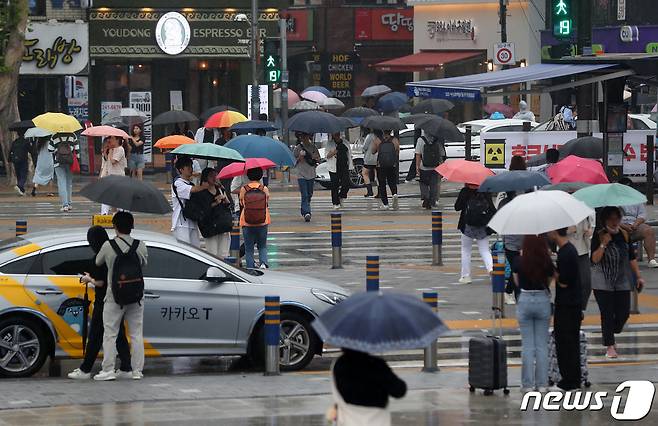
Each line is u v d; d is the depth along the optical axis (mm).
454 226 83188
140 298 39094
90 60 134875
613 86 67438
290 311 41844
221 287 41344
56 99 132125
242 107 139625
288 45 185500
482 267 66125
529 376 36156
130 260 38844
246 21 134750
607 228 42906
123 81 137250
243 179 68750
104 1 135125
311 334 41906
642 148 94375
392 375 21984
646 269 64750
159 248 41375
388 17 184500
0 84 110188
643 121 101188
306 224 83562
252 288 41625
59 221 82562
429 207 93812
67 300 40219
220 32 137375
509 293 53375
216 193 54938
